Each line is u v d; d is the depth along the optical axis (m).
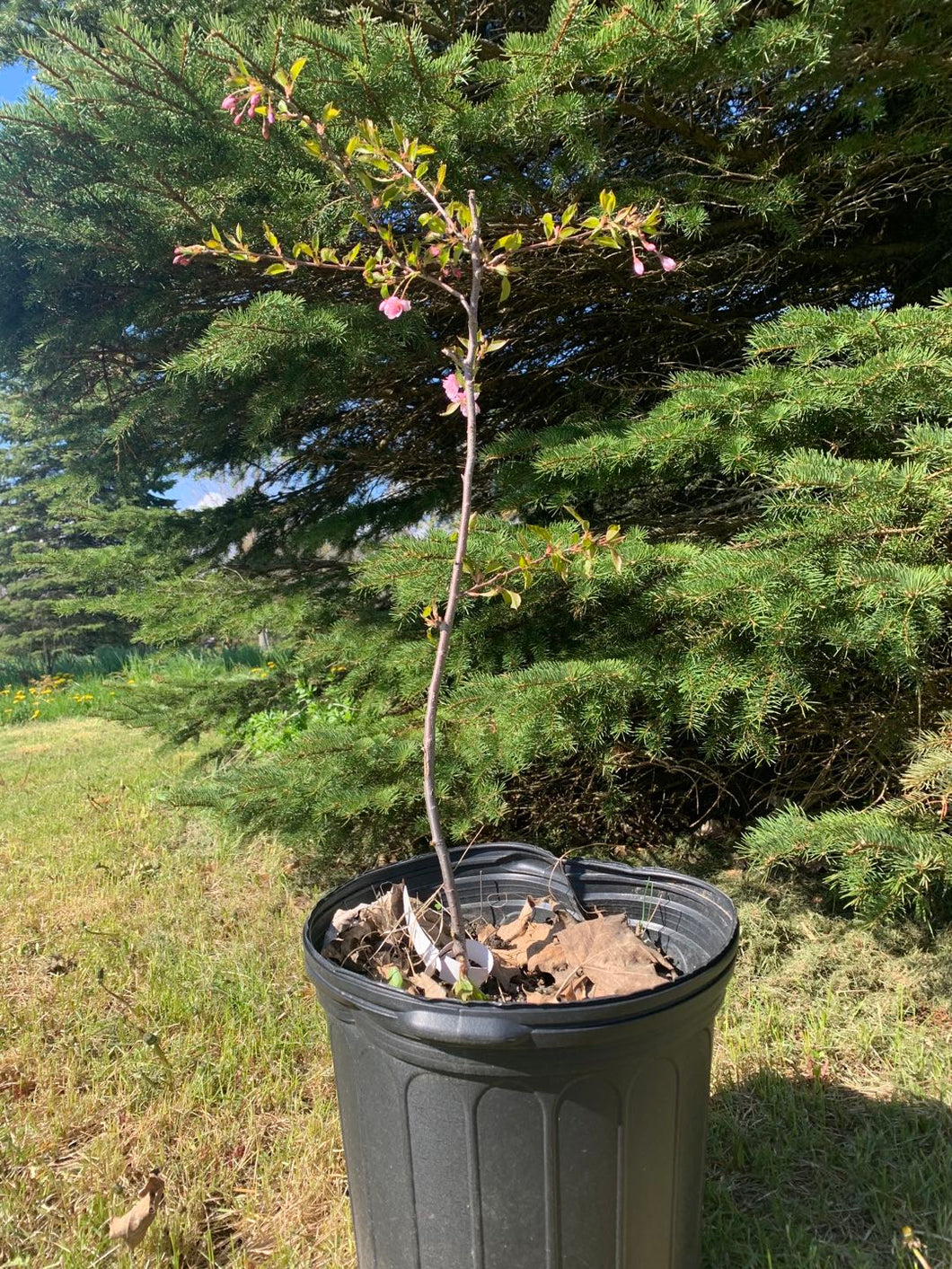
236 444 4.40
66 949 3.20
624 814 3.87
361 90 2.71
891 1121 2.09
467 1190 1.35
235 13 3.58
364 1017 1.38
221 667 9.74
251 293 3.82
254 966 2.97
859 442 2.85
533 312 3.89
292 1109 2.26
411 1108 1.36
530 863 1.94
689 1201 1.50
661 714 2.76
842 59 2.96
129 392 4.25
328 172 2.84
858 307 4.16
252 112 1.75
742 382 2.67
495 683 2.76
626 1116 1.33
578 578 2.69
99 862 4.14
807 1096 2.21
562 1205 1.33
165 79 2.73
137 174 3.06
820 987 2.70
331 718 4.39
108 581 4.59
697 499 3.90
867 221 3.93
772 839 2.36
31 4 4.71
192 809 3.72
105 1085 2.37
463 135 2.92
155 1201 1.94
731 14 2.67
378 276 1.66
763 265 3.81
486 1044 1.24
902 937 2.89
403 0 3.66
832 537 2.42
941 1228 1.76
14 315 3.77
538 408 4.56
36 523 17.64
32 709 10.08
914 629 2.23
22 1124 2.23
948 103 3.25
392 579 2.77
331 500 4.76
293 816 3.12
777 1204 1.86
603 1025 1.24
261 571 4.49
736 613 2.45
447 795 2.94
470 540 2.76
